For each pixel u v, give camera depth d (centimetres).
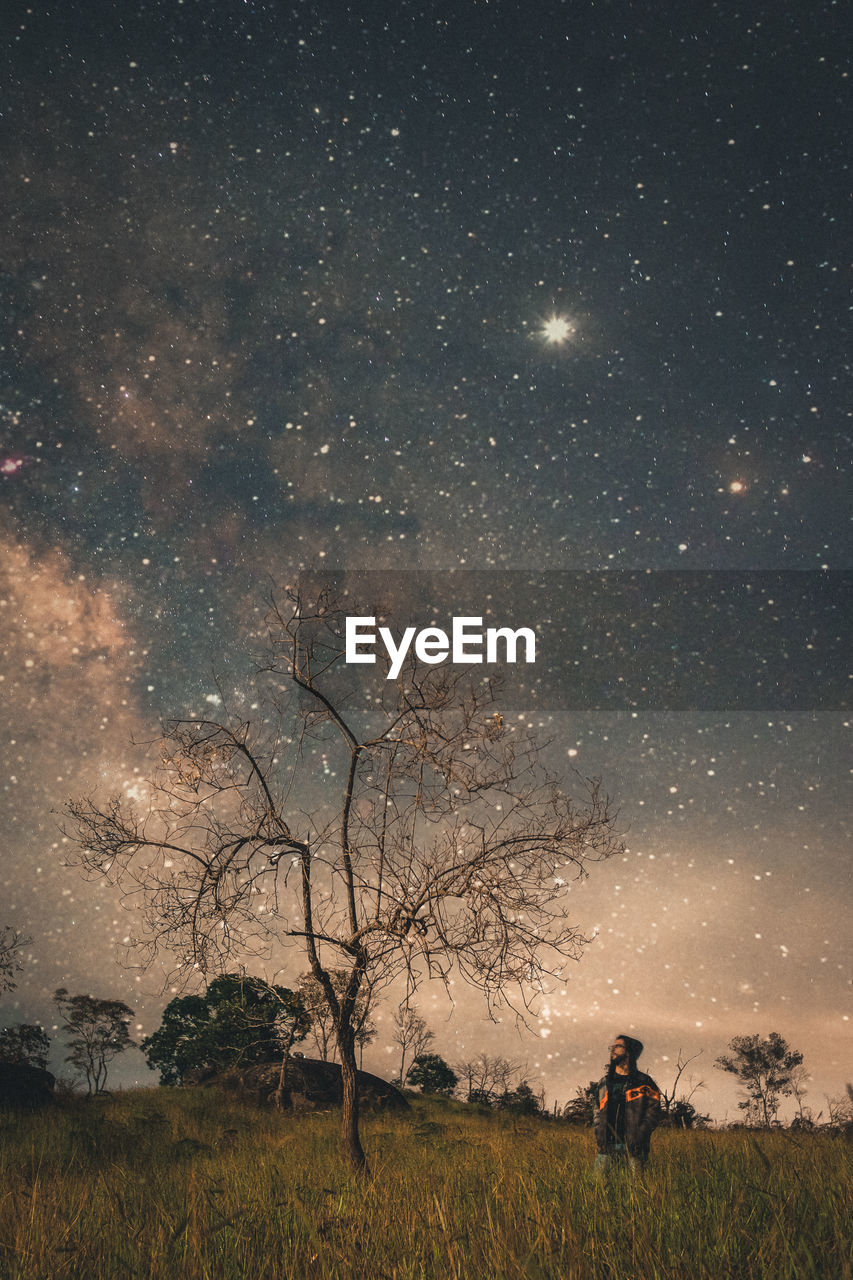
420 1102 2339
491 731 787
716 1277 237
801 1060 2683
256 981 826
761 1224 297
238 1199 410
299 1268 275
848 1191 353
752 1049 2734
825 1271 239
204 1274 263
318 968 792
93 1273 284
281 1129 1369
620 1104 518
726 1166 448
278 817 820
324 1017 809
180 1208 393
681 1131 809
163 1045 2334
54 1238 324
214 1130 1222
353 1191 443
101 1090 1827
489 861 741
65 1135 999
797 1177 407
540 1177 439
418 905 750
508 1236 278
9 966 1452
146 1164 821
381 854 776
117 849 789
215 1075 2262
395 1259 270
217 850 805
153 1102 1738
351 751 837
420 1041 3048
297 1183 491
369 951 775
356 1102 775
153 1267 273
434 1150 828
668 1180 399
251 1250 291
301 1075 1981
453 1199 375
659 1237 274
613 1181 411
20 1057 1817
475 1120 1648
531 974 703
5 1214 396
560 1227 297
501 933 712
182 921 780
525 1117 1638
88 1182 575
